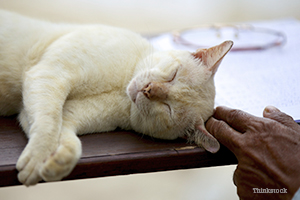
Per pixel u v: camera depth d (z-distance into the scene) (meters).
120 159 0.88
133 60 1.10
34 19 1.24
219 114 1.04
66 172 0.75
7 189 1.42
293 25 2.02
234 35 1.79
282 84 1.37
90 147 0.92
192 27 1.87
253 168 0.82
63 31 1.14
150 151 0.93
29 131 0.85
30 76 0.95
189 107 1.07
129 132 1.09
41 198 1.46
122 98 1.08
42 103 0.86
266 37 1.80
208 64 1.13
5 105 1.09
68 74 0.96
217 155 0.97
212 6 2.07
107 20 1.85
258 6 2.19
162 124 1.06
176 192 1.51
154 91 1.02
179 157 0.94
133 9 1.90
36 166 0.76
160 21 1.97
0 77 1.05
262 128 0.86
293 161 0.78
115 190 1.51
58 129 0.84
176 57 1.12
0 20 1.11
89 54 1.01
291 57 1.64
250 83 1.39
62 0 1.80
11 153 0.85
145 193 1.51
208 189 1.51
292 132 0.84
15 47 1.08
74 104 1.01
